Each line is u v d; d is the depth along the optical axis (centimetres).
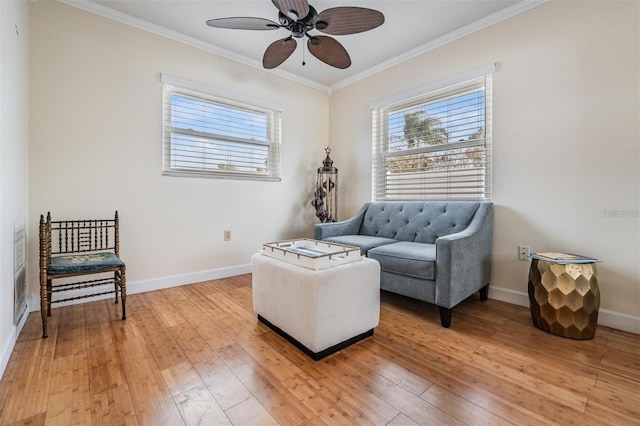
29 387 126
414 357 153
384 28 258
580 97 200
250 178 324
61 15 217
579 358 152
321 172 366
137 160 252
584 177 199
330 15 178
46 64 212
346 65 238
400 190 320
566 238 207
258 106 331
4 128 146
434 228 261
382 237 296
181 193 277
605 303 192
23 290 193
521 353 157
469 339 174
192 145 287
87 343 165
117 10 236
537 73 218
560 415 111
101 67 234
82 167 227
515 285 232
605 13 189
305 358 152
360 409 114
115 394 122
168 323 194
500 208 239
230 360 150
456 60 265
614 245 188
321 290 149
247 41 282
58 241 216
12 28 163
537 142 219
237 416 110
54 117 215
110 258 202
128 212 249
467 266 205
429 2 224
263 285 189
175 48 270
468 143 262
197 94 288
